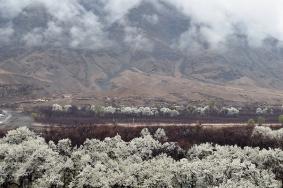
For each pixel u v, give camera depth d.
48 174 132.75
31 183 138.25
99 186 125.38
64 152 176.00
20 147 147.50
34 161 138.00
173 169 137.62
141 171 135.88
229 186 123.88
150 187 130.00
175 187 135.88
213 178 135.12
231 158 163.75
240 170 139.50
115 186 130.12
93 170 130.25
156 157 167.38
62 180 135.25
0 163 141.75
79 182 127.50
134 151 181.00
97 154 153.50
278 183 137.88
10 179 140.88
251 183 129.12
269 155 161.25
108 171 133.50
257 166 160.50
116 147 179.25
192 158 178.62
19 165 140.50
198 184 136.50
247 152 171.62
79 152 152.00
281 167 159.00
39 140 169.50
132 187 130.12
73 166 140.25
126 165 145.50
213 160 155.62
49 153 142.62
